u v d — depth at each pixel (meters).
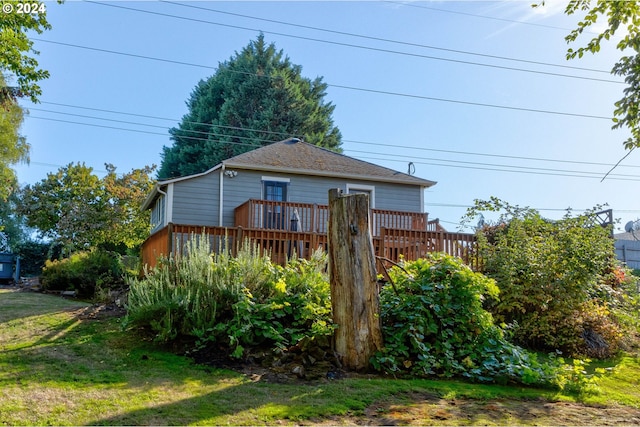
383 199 15.98
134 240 17.78
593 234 8.33
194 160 31.44
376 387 4.59
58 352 5.36
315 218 13.47
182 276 6.44
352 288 5.35
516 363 5.38
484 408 4.19
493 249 8.68
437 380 5.12
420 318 5.56
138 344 5.77
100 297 9.08
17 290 11.83
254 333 5.66
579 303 7.76
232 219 14.40
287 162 15.26
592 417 4.19
